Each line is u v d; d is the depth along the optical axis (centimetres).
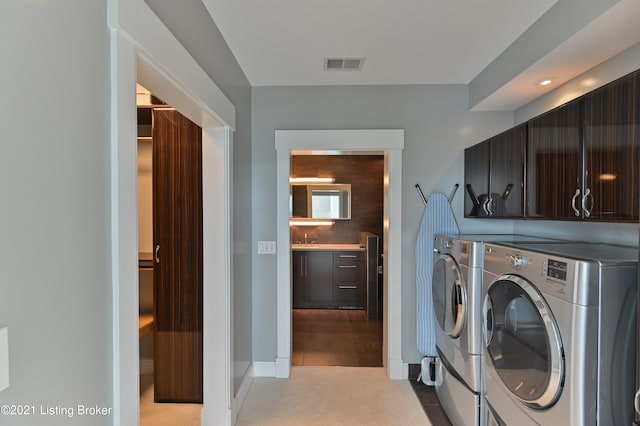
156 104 261
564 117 186
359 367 340
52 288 84
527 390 161
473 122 313
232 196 244
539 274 155
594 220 163
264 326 320
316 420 249
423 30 218
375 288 502
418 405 270
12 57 73
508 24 211
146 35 122
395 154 314
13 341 73
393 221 314
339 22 208
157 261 266
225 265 230
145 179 329
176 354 269
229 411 231
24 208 76
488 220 314
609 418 134
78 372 92
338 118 315
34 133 78
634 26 167
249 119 307
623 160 145
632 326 133
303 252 556
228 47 239
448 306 251
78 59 92
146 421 245
